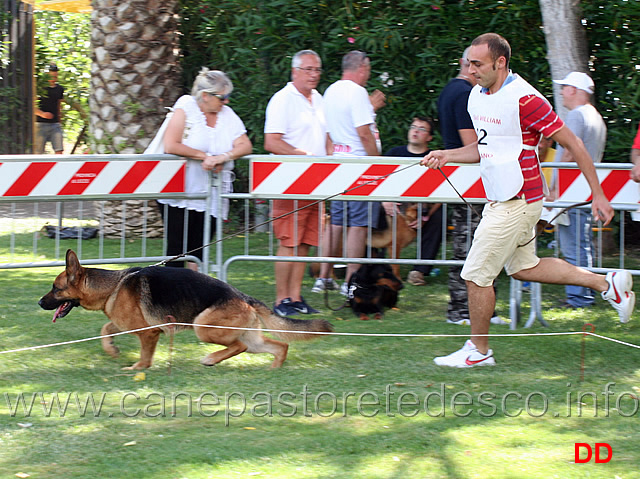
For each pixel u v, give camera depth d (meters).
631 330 7.90
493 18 11.61
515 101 5.91
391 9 12.45
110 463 4.52
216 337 6.37
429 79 12.40
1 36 17.48
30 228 13.11
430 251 9.98
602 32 11.80
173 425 5.14
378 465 4.53
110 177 8.11
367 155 8.84
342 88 8.79
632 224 12.65
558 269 6.50
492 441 4.91
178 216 8.59
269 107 8.46
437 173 7.85
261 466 4.50
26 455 4.63
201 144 8.31
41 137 19.45
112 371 6.35
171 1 13.71
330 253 9.13
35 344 7.05
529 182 6.11
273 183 8.15
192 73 15.50
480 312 6.44
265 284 10.05
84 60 22.41
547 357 6.80
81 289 6.45
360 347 7.11
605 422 5.25
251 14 13.11
